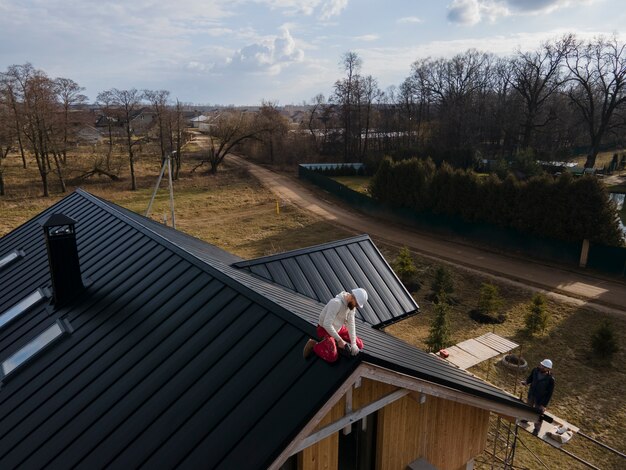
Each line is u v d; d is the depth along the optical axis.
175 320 7.58
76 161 67.38
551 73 58.50
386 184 39.75
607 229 27.03
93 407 6.46
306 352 5.40
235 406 5.32
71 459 5.71
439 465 8.58
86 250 11.97
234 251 32.09
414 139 72.94
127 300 8.88
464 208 33.69
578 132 67.00
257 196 51.38
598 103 64.94
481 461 13.02
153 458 5.18
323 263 12.47
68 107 56.56
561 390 16.06
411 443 7.74
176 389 6.09
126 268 10.17
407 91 77.50
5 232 35.69
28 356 8.24
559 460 13.06
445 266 28.52
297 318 6.26
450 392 6.88
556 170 54.06
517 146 62.12
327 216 42.03
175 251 9.84
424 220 36.91
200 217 42.25
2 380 7.87
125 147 77.69
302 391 5.02
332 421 5.92
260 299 7.02
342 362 5.16
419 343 19.34
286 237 35.75
